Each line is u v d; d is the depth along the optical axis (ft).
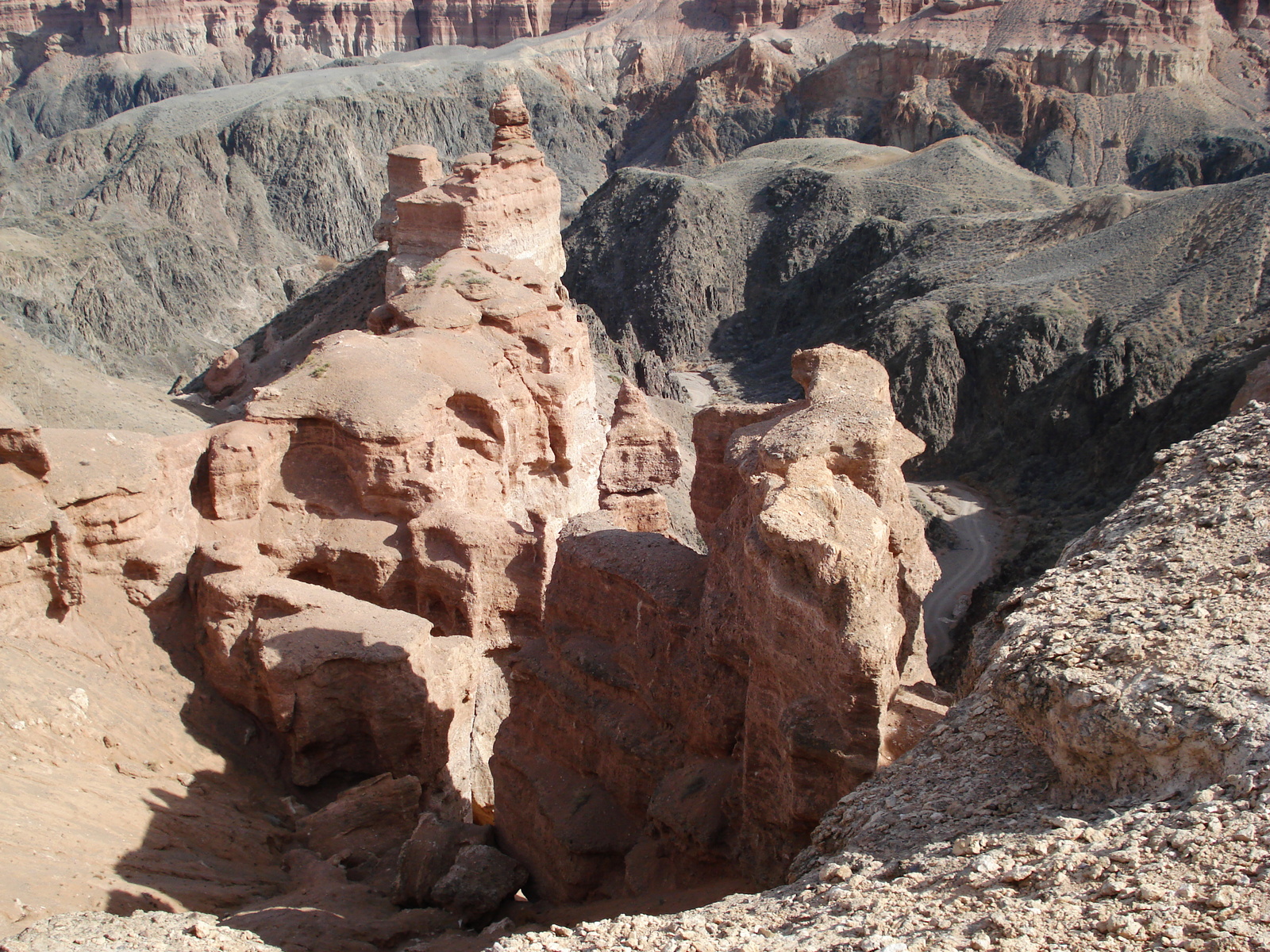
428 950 55.83
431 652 81.15
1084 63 565.94
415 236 178.70
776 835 51.85
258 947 46.32
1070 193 433.89
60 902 53.98
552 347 123.65
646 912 53.52
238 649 80.38
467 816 83.41
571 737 67.51
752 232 452.76
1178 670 37.73
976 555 221.05
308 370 95.86
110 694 76.54
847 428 58.44
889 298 361.92
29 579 77.92
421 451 92.02
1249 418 60.59
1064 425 269.23
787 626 50.62
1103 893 30.48
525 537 90.12
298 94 626.64
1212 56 595.47
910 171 453.58
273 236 552.82
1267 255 288.92
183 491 87.20
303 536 89.45
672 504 158.20
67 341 365.81
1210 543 47.75
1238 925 27.81
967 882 33.17
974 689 48.11
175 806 69.67
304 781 78.69
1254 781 32.45
